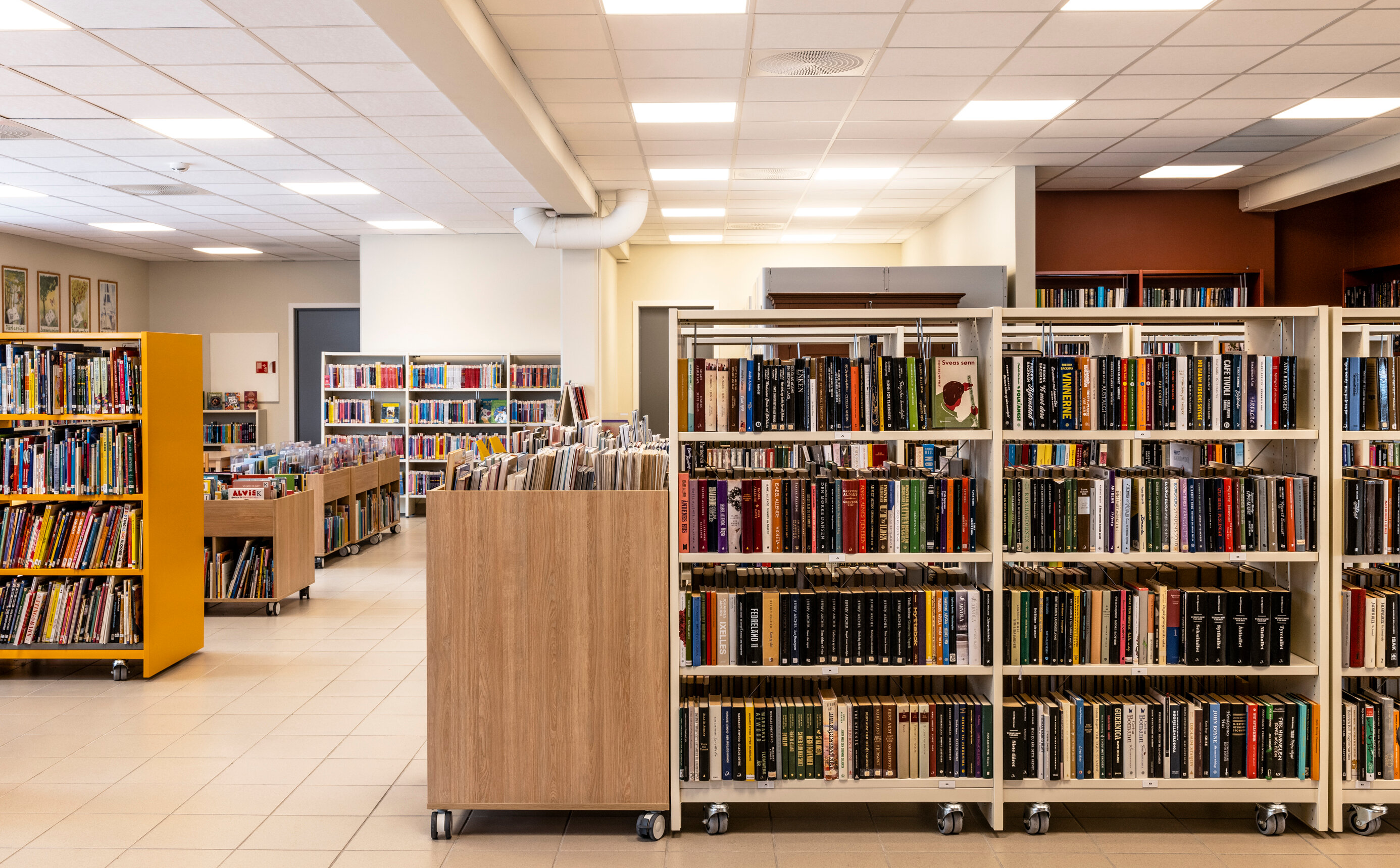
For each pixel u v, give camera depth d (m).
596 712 3.26
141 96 5.77
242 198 9.12
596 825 3.39
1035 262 8.64
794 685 3.50
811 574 3.49
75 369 4.98
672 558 3.25
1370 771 3.28
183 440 5.39
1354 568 3.61
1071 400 3.28
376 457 9.80
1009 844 3.23
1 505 5.11
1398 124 6.79
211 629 6.21
